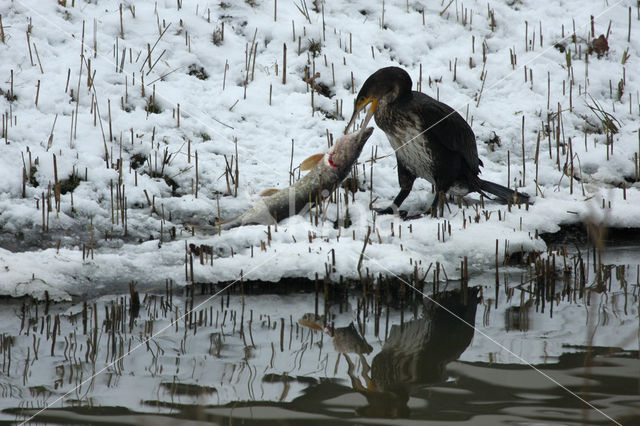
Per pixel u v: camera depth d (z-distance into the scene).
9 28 13.79
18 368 6.09
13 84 12.70
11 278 8.23
